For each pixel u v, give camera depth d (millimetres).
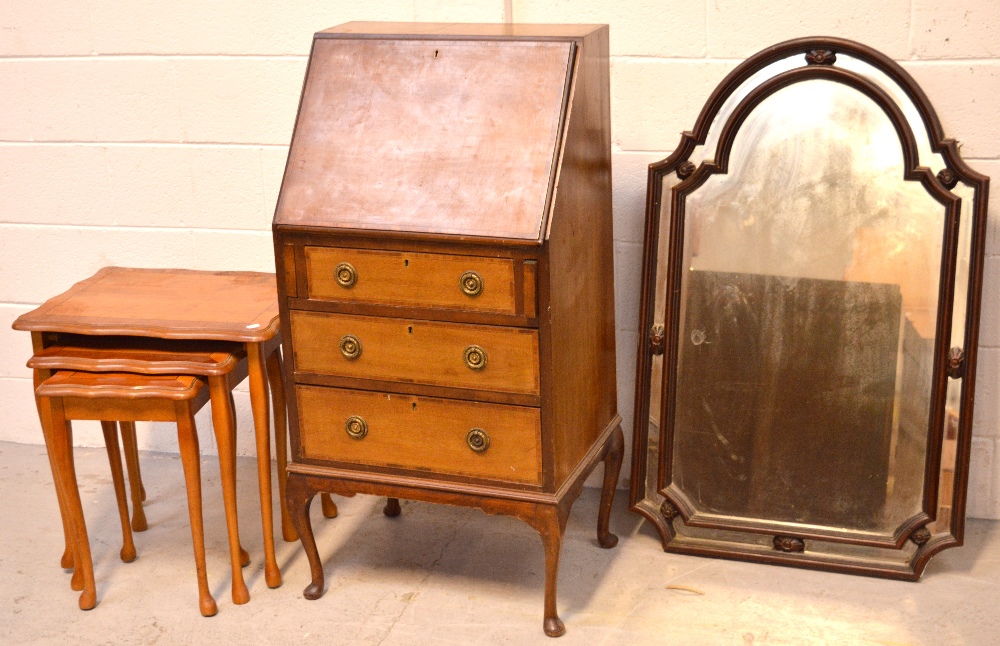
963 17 2371
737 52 2521
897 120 2316
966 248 2328
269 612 2426
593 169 2268
